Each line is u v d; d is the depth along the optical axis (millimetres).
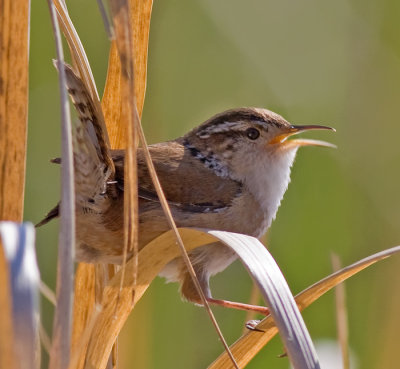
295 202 11523
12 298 4086
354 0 13000
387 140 12617
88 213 7223
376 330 10922
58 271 4609
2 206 6062
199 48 12023
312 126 9133
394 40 12984
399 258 11531
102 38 11211
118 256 7434
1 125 6000
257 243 5543
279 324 5000
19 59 5957
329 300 11000
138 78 6934
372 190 12250
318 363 4980
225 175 8703
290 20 12656
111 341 6199
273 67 12500
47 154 11445
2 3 5859
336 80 12812
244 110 9008
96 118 6352
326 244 11508
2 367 4250
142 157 8164
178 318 10188
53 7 4953
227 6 12227
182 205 8055
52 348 4562
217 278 11086
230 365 6570
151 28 11617
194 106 11891
